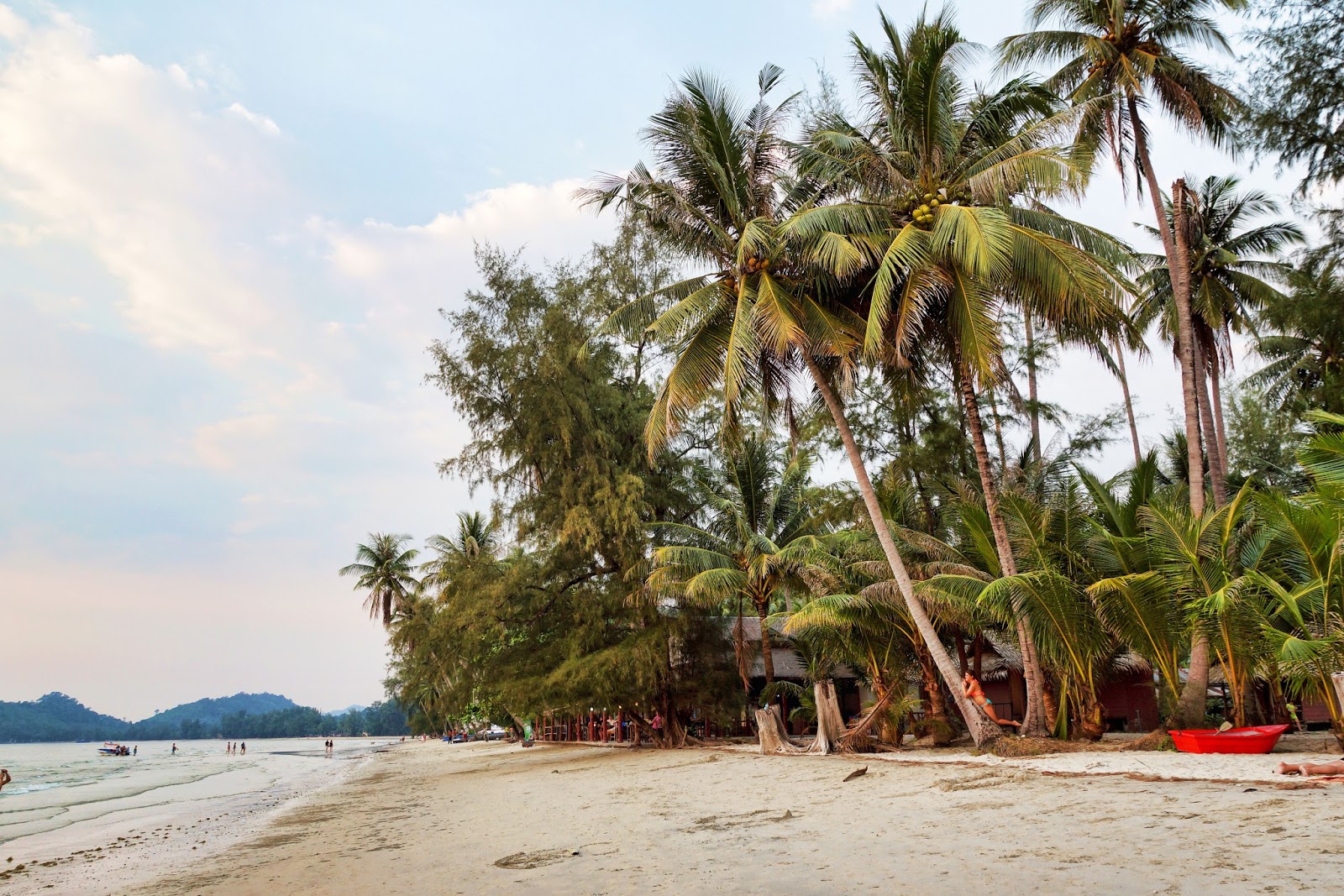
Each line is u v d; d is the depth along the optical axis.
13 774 59.75
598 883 7.62
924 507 24.89
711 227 19.78
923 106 17.42
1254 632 13.75
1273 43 16.42
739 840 9.23
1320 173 16.38
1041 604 15.84
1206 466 27.58
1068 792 10.29
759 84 20.16
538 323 30.11
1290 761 10.98
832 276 18.66
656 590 27.09
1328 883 5.15
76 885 11.70
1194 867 5.89
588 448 29.45
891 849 7.80
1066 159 15.24
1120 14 18.70
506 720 60.28
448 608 29.00
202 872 11.74
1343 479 11.45
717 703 30.02
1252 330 25.59
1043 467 23.67
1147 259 25.89
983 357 15.90
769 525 28.55
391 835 13.56
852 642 21.19
